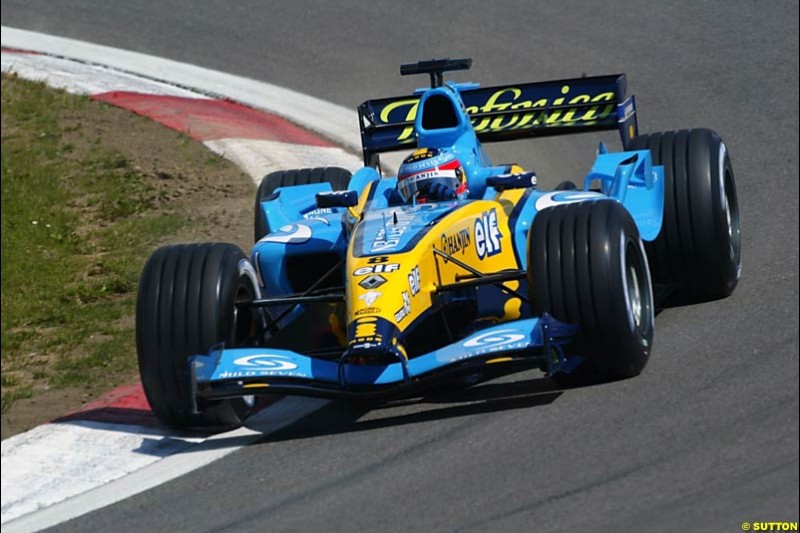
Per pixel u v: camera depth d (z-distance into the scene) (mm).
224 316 28453
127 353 36312
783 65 53875
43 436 30312
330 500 24562
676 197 32156
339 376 27031
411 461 25719
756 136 47219
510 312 29812
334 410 29797
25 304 41188
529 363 25953
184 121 57375
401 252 27922
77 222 48844
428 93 32219
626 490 23031
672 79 55000
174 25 70375
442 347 29750
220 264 28844
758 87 52219
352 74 61719
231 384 27531
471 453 25594
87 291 42000
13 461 28984
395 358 26891
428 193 31000
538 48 61031
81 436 30078
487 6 67062
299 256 31438
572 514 22438
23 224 48500
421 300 27703
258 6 71500
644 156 32281
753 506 21922
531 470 24359
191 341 28203
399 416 28484
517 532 22062
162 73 64438
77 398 33250
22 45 70000
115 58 67000
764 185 41969
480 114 36781
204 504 25375
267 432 29031
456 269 28953
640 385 27609
